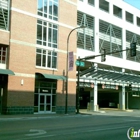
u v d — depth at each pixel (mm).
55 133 12812
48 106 30328
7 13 27047
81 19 38062
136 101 56500
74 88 33156
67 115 28266
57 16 32094
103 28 41875
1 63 26328
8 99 26031
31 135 11977
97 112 37219
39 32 29828
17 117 23312
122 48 45406
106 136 12039
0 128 15000
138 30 49844
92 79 39250
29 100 27844
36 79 29344
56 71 31094
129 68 46688
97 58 39719
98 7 41125
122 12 46219
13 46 26875
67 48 30391
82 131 13828
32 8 29141
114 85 44219
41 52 29844
